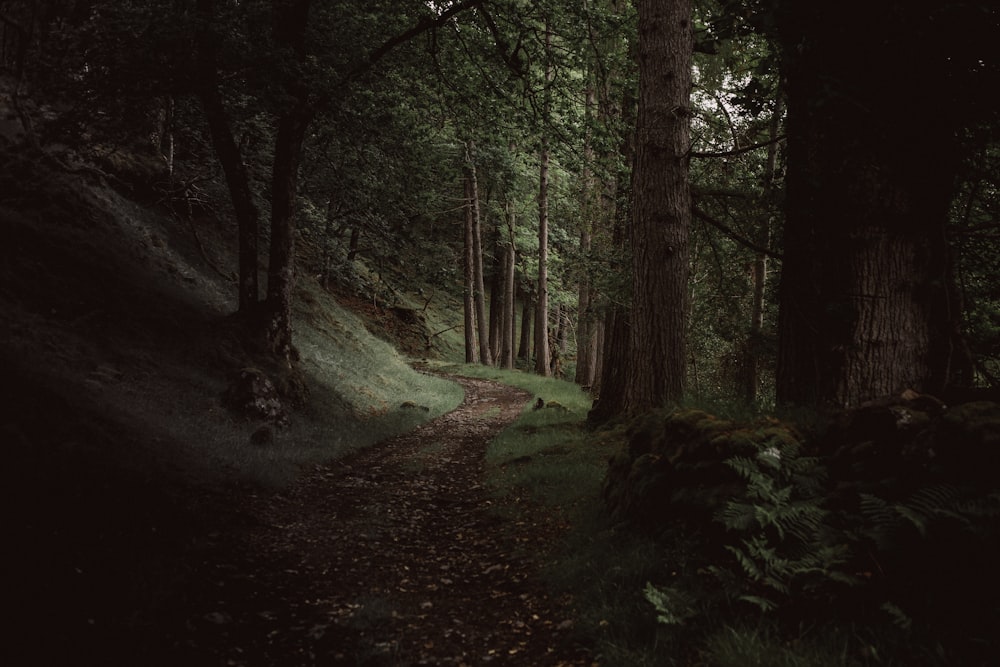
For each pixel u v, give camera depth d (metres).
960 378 5.07
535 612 4.46
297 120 13.24
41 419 6.08
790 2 5.12
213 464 7.80
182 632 3.93
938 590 3.00
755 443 4.37
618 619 3.83
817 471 3.93
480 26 14.02
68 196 12.77
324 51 12.48
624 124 12.92
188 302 13.45
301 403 12.71
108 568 4.36
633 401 8.33
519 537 6.21
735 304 11.64
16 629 3.40
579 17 12.66
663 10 7.99
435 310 43.22
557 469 8.43
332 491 8.31
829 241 5.14
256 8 10.78
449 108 15.52
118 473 5.81
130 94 11.55
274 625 4.28
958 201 6.68
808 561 3.32
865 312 4.91
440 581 5.29
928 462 3.46
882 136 4.84
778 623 3.29
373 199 16.91
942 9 4.22
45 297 9.89
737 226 9.35
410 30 13.12
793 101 5.89
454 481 9.33
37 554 4.11
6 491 4.60
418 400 18.19
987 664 2.57
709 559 4.09
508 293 32.06
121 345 10.28
